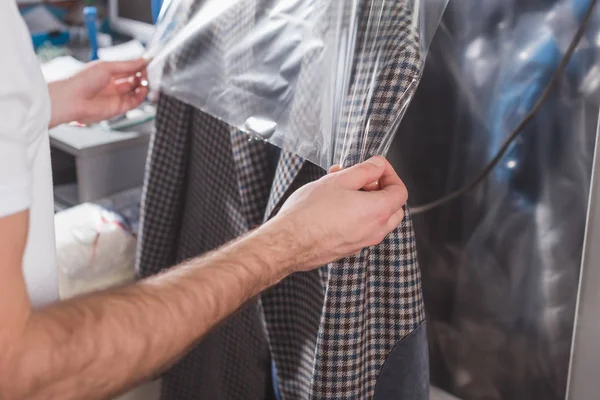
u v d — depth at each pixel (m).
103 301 0.60
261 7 0.89
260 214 1.07
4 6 0.54
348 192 0.73
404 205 0.83
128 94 1.08
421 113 1.11
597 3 0.89
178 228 1.29
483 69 1.02
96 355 0.56
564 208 1.01
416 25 0.74
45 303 0.69
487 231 1.11
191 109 1.17
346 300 0.81
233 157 1.12
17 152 0.52
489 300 1.15
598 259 0.93
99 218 1.47
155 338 0.60
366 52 0.76
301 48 0.85
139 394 1.50
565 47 0.94
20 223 0.52
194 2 0.98
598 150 0.88
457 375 1.25
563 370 1.10
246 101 0.94
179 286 0.64
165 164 1.21
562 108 0.97
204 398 1.39
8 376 0.52
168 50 1.03
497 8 0.98
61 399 0.56
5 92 0.53
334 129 0.81
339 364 0.84
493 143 1.05
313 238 0.72
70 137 1.56
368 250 0.81
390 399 0.89
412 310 0.85
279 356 1.10
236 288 0.66
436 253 1.19
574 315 1.06
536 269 1.08
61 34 2.15
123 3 2.05
